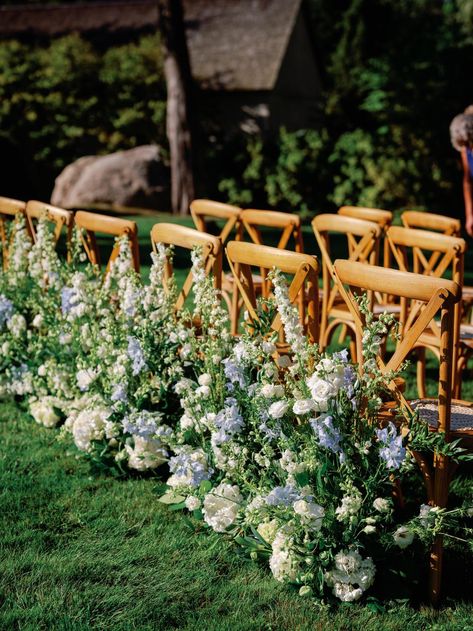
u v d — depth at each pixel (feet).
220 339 10.90
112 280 13.78
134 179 51.72
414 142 50.67
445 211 50.49
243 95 69.56
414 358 18.84
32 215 16.97
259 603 9.00
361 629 8.52
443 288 8.35
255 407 9.46
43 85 63.82
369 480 8.68
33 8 83.41
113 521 10.82
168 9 48.65
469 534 10.40
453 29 53.98
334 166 51.55
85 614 8.71
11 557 9.89
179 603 8.98
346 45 86.53
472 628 8.50
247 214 17.52
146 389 11.69
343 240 36.60
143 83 63.41
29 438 13.75
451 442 9.31
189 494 10.39
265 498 8.86
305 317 14.14
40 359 14.84
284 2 73.56
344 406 8.89
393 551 9.18
